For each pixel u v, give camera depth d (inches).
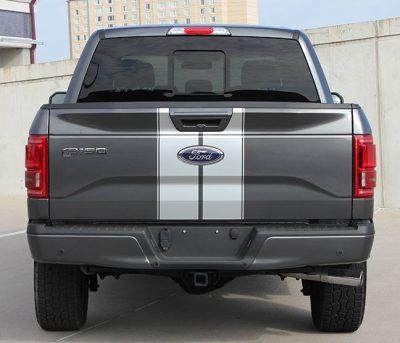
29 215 161.8
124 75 198.5
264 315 209.3
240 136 158.6
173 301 228.1
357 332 189.0
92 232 158.2
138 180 159.3
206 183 159.0
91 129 159.0
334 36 432.8
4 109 597.0
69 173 159.3
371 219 162.4
